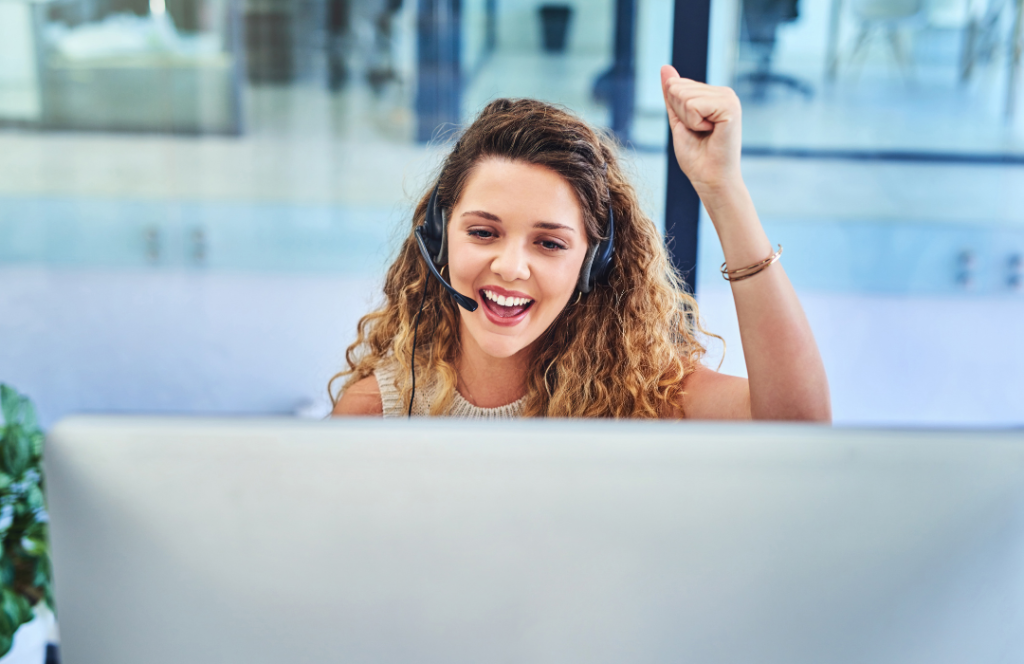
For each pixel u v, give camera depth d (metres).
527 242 0.95
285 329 3.43
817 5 3.17
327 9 3.46
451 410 1.09
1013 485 0.44
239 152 3.69
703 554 0.44
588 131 0.99
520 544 0.44
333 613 0.45
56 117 3.66
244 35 3.54
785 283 0.83
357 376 1.18
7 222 3.72
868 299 3.51
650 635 0.45
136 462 0.44
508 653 0.45
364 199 3.69
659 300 1.11
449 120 3.48
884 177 3.41
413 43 3.40
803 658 0.45
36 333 3.35
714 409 1.04
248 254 3.75
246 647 0.45
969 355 3.35
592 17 3.17
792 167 3.39
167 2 3.53
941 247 3.50
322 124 3.62
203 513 0.44
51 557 0.45
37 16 3.55
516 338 0.99
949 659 0.45
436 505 0.44
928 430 0.45
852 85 3.27
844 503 0.44
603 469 0.44
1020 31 3.18
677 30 1.14
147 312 3.51
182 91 3.65
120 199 3.75
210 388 3.16
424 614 0.45
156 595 0.45
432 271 1.02
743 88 3.26
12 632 1.13
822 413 0.84
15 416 1.33
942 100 3.29
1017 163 3.33
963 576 0.45
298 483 0.44
